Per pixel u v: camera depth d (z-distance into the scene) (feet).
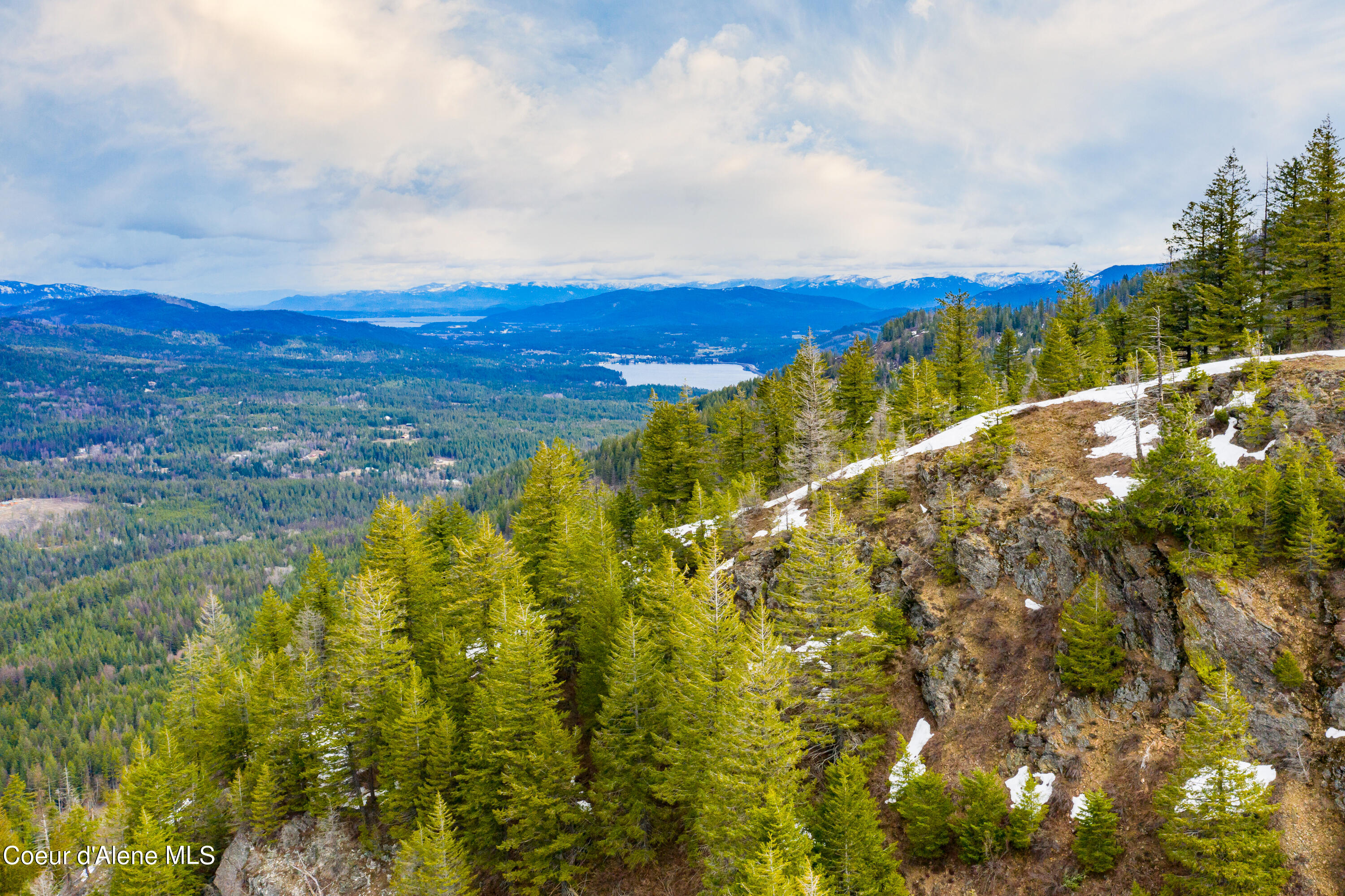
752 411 228.84
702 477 211.00
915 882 89.15
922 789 91.35
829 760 108.78
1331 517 92.17
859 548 140.05
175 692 195.11
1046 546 115.44
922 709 111.34
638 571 160.76
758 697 88.69
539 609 153.28
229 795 152.56
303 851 132.87
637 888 108.99
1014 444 137.80
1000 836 86.53
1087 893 79.15
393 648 137.28
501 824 118.11
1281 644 85.81
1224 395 125.59
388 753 129.39
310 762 136.36
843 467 185.26
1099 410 139.23
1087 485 119.44
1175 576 97.40
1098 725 93.76
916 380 206.08
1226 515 94.99
